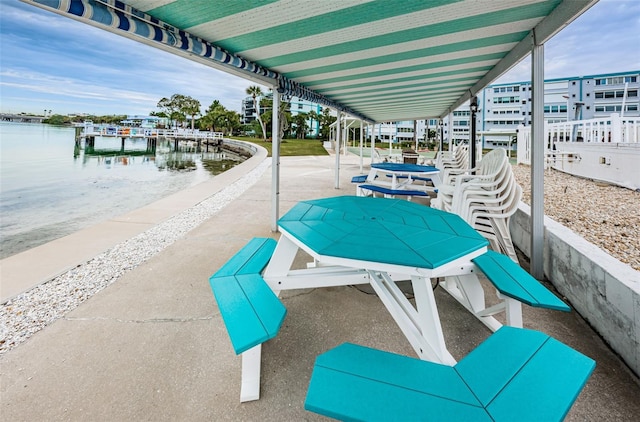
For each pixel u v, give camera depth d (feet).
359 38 7.79
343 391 2.90
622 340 4.95
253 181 26.53
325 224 5.97
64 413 4.14
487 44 8.44
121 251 10.25
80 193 27.68
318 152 82.33
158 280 8.18
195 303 7.02
